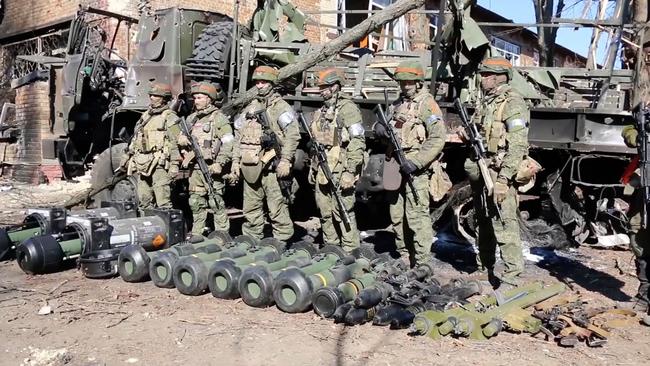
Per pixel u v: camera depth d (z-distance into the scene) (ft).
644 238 16.01
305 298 15.38
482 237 18.61
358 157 18.44
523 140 16.08
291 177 19.88
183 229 21.17
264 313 15.67
